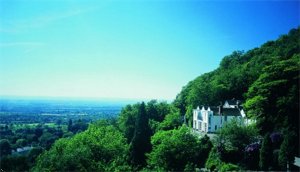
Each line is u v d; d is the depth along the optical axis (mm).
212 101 104812
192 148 52844
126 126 91188
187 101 115000
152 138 67438
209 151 55375
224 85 108062
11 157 68875
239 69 116938
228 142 54438
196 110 95562
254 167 49750
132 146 71875
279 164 46531
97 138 63750
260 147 51250
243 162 50875
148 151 71188
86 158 45406
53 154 44500
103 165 46812
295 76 66500
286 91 66000
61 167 41875
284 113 62469
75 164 42438
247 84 104812
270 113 65250
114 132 76625
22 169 66625
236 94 105188
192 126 101688
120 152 60156
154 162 52719
